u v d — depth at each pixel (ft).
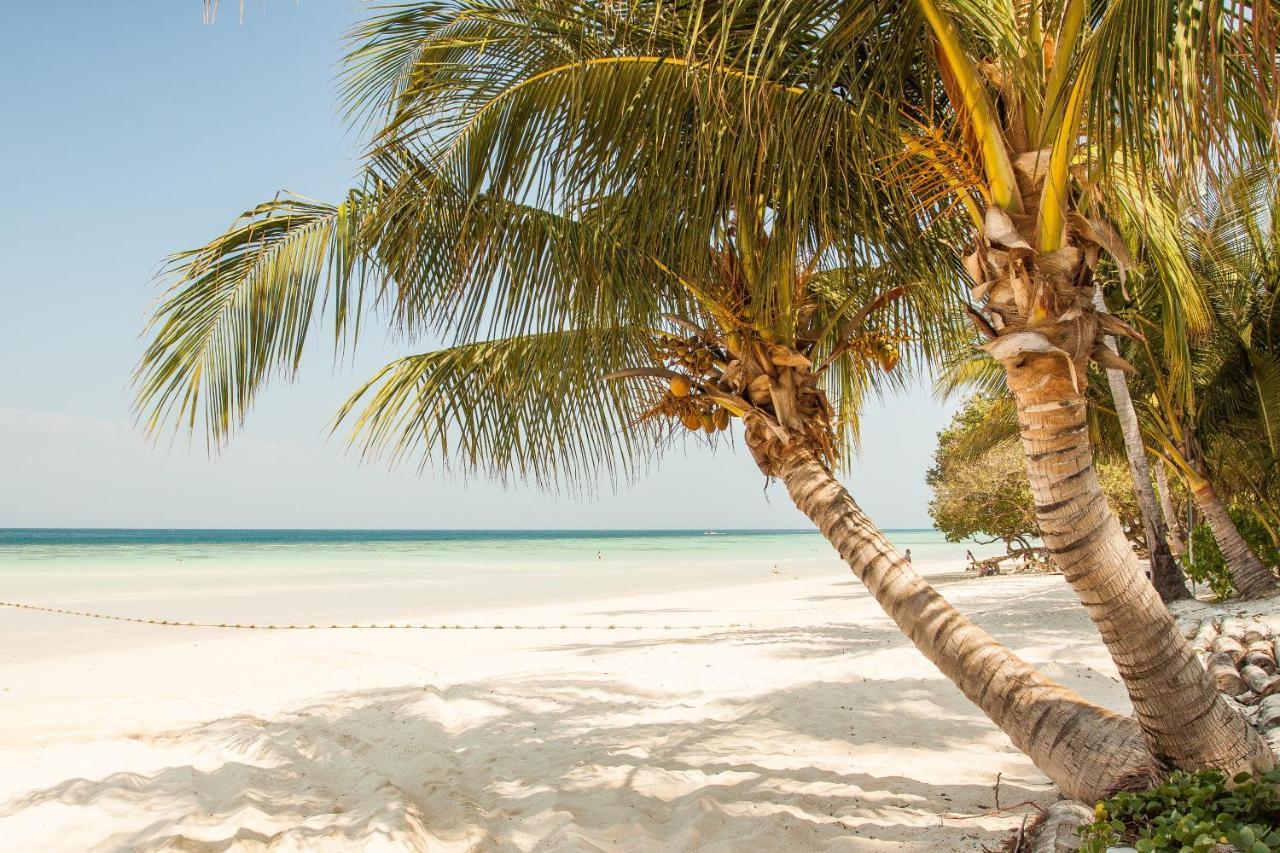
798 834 13.04
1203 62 6.87
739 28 11.01
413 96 13.14
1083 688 22.99
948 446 81.35
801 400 14.12
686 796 15.64
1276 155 7.53
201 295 14.17
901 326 16.67
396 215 13.26
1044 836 11.07
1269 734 15.33
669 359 15.72
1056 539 10.57
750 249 13.55
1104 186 11.33
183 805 15.80
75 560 163.22
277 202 14.49
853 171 12.43
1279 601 30.78
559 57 12.09
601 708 24.40
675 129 11.70
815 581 102.58
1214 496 36.24
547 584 102.63
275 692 29.37
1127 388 36.70
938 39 9.93
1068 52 9.27
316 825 14.66
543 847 13.33
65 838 14.42
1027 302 10.03
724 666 30.27
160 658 38.83
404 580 109.50
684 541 436.35
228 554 201.57
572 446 17.16
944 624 12.47
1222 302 32.42
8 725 24.31
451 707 25.18
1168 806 10.01
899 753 17.97
